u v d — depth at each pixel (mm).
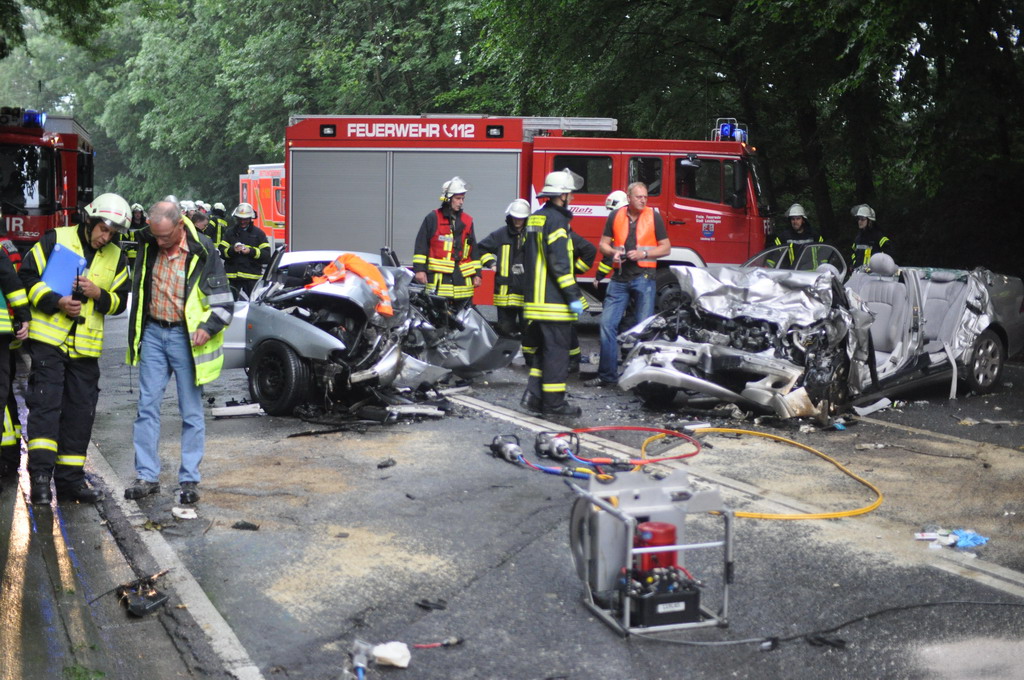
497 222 14789
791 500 6266
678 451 7523
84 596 4723
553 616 4500
